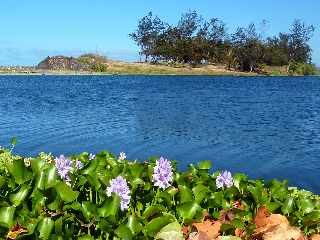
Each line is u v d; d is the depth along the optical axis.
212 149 21.12
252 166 17.81
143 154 19.70
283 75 146.25
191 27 139.25
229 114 37.28
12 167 5.31
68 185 5.23
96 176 5.44
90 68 141.12
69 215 4.78
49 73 129.75
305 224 5.28
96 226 4.75
